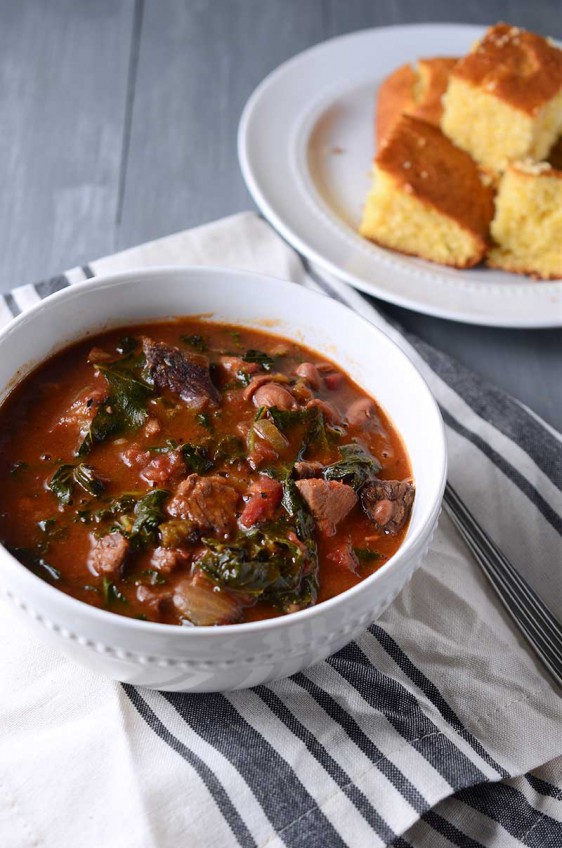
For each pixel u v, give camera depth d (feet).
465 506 1.88
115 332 1.77
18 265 2.28
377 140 2.57
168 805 1.52
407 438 1.69
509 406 2.04
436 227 2.30
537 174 2.26
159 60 2.73
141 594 1.49
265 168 2.40
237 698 1.63
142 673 1.48
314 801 1.55
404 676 1.70
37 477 1.60
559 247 2.32
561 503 1.92
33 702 1.61
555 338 2.25
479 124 2.46
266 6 2.91
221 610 1.48
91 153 2.51
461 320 2.15
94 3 2.84
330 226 2.31
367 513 1.60
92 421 1.64
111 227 2.37
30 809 1.51
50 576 1.51
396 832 1.53
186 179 2.49
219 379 1.74
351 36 2.67
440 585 1.79
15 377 1.67
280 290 1.76
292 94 2.57
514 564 1.88
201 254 2.18
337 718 1.63
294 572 1.52
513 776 1.62
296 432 1.66
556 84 2.47
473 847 1.60
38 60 2.69
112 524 1.55
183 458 1.62
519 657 1.75
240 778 1.55
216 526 1.56
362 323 1.73
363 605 1.47
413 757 1.60
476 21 2.92
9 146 2.50
